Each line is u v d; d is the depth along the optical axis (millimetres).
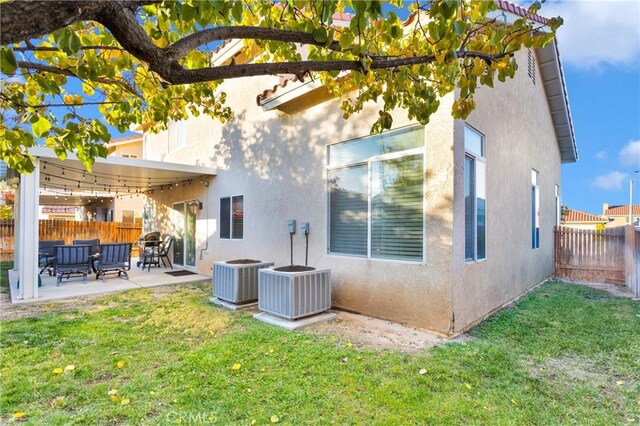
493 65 2605
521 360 3836
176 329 4824
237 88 9023
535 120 8500
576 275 9688
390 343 4301
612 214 38219
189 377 3355
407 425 2605
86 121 2637
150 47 1656
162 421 2658
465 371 3494
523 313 5766
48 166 8203
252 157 8383
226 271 6262
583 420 2717
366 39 2385
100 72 2383
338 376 3369
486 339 4484
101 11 1425
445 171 4672
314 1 2135
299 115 7008
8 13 1182
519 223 7223
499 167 6262
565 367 3678
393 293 5203
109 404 2898
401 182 5227
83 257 8461
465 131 5141
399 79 2748
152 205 13484
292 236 7098
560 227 10125
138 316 5488
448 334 4570
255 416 2717
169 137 12680
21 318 5352
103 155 2658
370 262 5527
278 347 4117
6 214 17969
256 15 3131
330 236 6336
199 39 1851
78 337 4469
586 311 5949
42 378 3350
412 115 3064
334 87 4270
